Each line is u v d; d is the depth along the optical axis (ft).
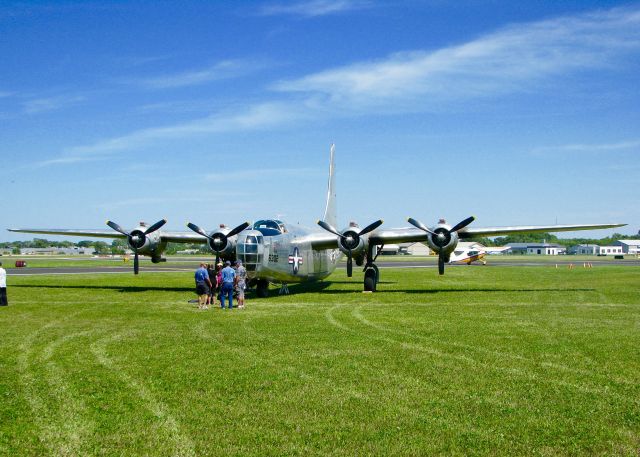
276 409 28.30
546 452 22.75
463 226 85.40
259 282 85.97
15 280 124.16
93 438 24.38
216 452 22.91
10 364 37.88
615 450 22.89
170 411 27.96
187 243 102.47
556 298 82.07
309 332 50.98
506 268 200.95
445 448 23.26
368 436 24.62
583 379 33.71
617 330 51.62
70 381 33.40
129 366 37.32
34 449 23.16
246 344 45.14
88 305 73.67
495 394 30.71
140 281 122.01
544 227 85.71
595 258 397.60
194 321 58.34
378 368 36.70
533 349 42.70
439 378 34.09
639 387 31.96
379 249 95.45
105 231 98.78
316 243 94.12
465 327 53.62
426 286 108.68
